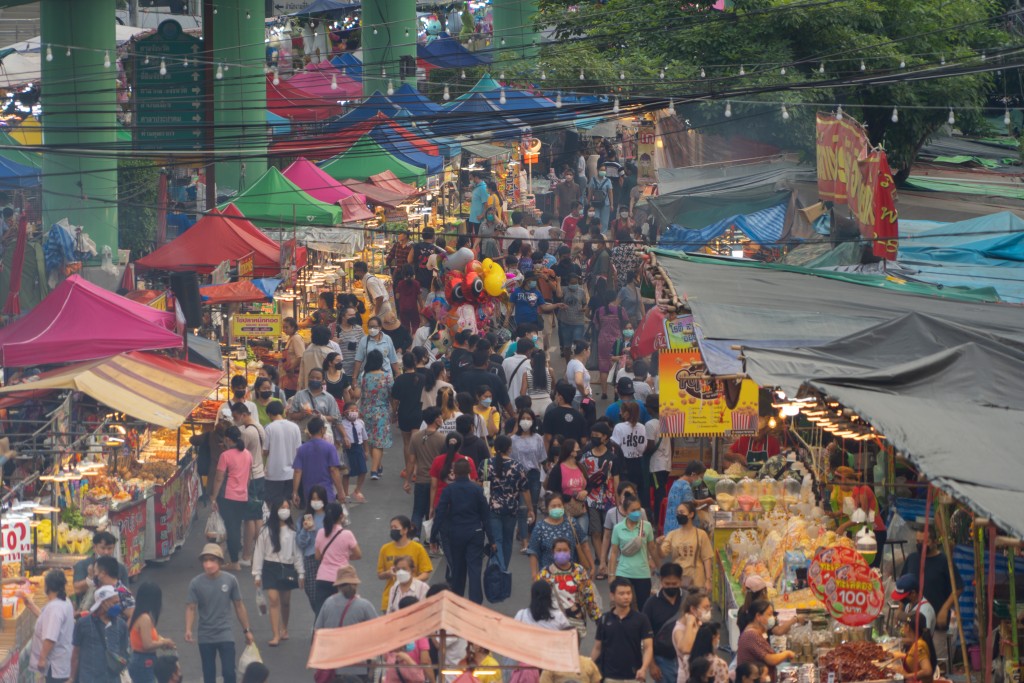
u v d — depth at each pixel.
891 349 42.16
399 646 28.45
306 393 60.25
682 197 94.38
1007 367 35.22
